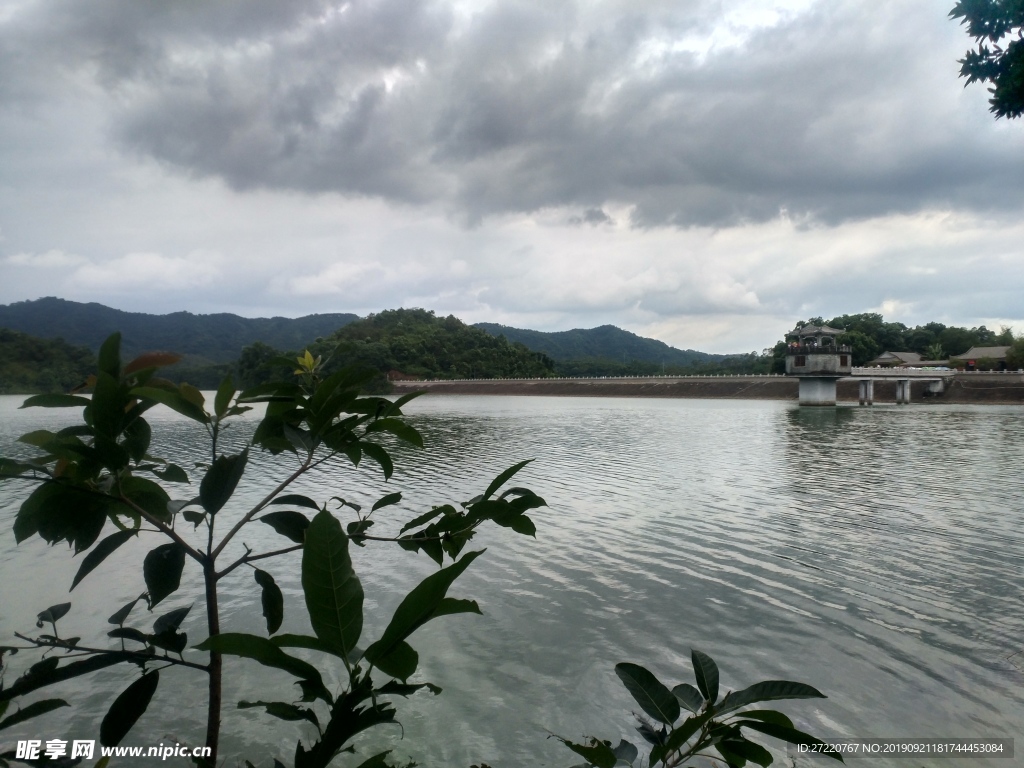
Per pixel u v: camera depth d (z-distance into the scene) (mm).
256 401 2514
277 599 2455
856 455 30562
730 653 9336
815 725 7570
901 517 17375
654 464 27328
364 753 7055
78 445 2094
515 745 7160
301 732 7359
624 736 7309
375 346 126562
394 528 15891
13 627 10039
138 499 2367
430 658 9164
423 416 61219
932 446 34406
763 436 40375
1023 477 23797
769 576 12547
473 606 1850
